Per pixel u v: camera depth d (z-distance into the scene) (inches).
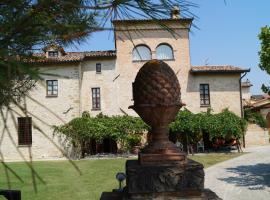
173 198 97.0
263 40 471.2
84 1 64.2
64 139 479.5
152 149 104.7
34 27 57.4
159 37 1066.7
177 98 106.5
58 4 59.4
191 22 63.4
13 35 55.9
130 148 1017.5
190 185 98.0
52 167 745.6
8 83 44.9
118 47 1057.5
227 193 457.4
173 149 105.0
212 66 1099.9
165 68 107.7
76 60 1007.0
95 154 1010.7
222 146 1085.8
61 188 497.4
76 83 1016.9
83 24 61.5
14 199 122.0
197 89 1064.2
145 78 105.7
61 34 61.1
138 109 106.5
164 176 97.9
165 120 105.9
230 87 1065.5
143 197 97.2
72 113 1008.2
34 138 949.2
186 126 991.0
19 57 54.5
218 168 692.7
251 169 666.2
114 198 116.7
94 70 1055.0
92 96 1051.3
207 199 97.3
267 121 1254.3
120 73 1052.5
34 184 43.8
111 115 1041.5
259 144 1178.0
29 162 46.0
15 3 56.1
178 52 1068.5
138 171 98.3
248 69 1037.8
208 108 1039.6
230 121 995.9
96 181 564.4
